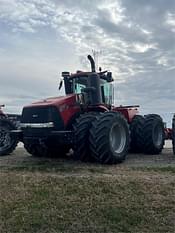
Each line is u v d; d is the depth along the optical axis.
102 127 8.14
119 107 10.39
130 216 5.01
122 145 8.62
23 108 8.81
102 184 6.02
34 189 5.82
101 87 9.87
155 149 10.44
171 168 7.37
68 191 5.74
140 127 10.42
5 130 10.05
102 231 4.69
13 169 7.36
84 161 8.59
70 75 9.89
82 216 4.98
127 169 7.42
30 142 8.78
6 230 4.66
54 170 7.27
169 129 11.54
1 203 5.31
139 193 5.68
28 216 4.95
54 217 4.94
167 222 4.90
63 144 8.56
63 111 8.52
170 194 5.65
